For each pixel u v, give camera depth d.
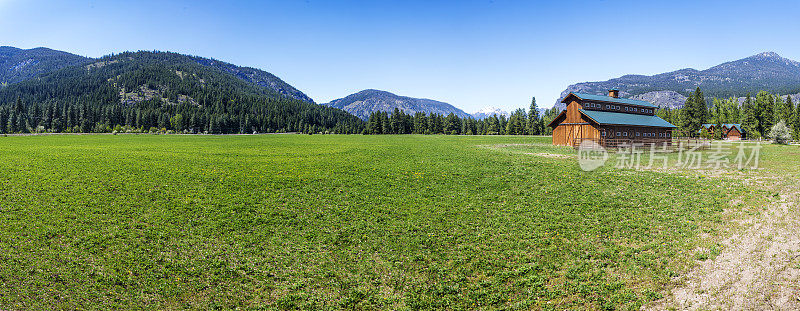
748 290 12.80
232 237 18.33
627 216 21.06
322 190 27.53
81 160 40.00
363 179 31.53
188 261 15.80
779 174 32.06
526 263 15.77
